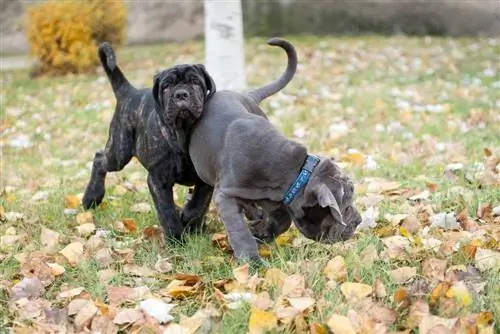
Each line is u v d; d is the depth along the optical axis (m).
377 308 4.71
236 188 5.44
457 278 5.10
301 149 5.37
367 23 19.12
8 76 16.30
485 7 18.03
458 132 9.47
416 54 16.06
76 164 9.25
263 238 5.94
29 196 7.95
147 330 4.74
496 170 7.54
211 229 6.65
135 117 6.42
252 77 14.30
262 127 5.48
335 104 11.63
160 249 6.26
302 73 14.59
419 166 8.01
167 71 5.71
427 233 6.05
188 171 6.11
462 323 4.42
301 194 5.33
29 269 5.82
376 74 14.23
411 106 11.27
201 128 5.68
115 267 5.95
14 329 4.92
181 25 19.81
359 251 5.64
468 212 6.50
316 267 5.34
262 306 4.82
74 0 16.05
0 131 11.30
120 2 16.53
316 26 19.41
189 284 5.46
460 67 14.64
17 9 19.33
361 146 9.21
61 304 5.35
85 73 16.17
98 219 7.10
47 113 12.45
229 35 10.84
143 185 8.08
